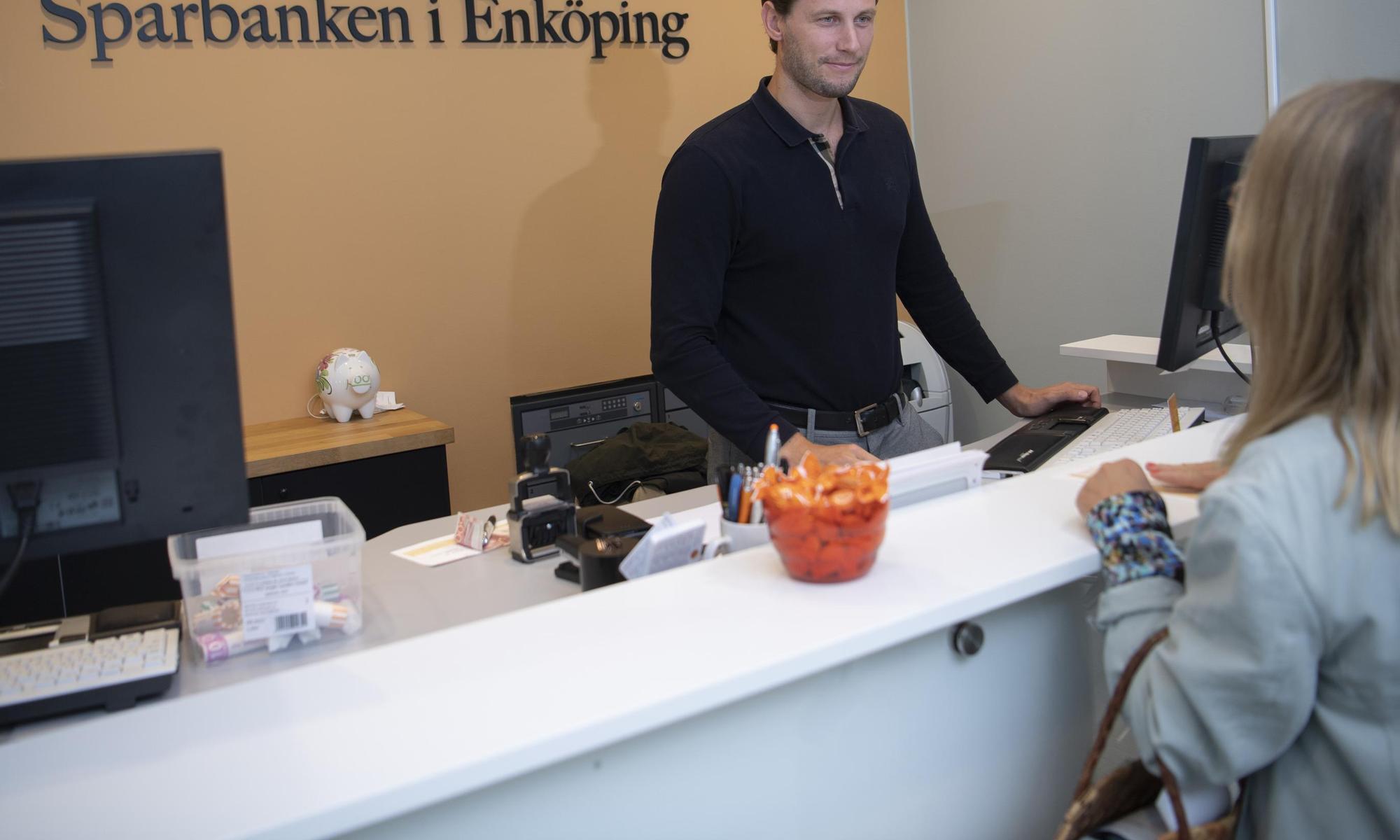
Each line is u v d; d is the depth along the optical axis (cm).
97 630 133
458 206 324
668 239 208
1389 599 86
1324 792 92
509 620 104
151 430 93
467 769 80
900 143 231
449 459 331
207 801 78
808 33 198
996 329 391
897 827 112
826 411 220
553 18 332
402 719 87
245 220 295
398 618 142
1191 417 201
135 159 88
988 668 117
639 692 88
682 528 127
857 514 104
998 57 370
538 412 317
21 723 114
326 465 269
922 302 244
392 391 321
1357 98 87
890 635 98
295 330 304
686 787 97
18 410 88
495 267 332
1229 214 180
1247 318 96
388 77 310
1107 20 332
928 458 135
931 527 123
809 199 211
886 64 398
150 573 250
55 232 86
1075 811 99
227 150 291
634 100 350
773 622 99
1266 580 85
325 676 96
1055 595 123
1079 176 351
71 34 272
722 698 89
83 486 92
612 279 353
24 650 128
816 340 217
